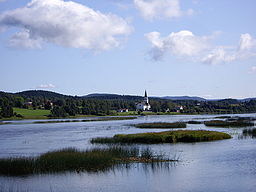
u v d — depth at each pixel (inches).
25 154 2004.2
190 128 3929.6
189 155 1892.2
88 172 1473.9
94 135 3265.3
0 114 7824.8
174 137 2517.2
